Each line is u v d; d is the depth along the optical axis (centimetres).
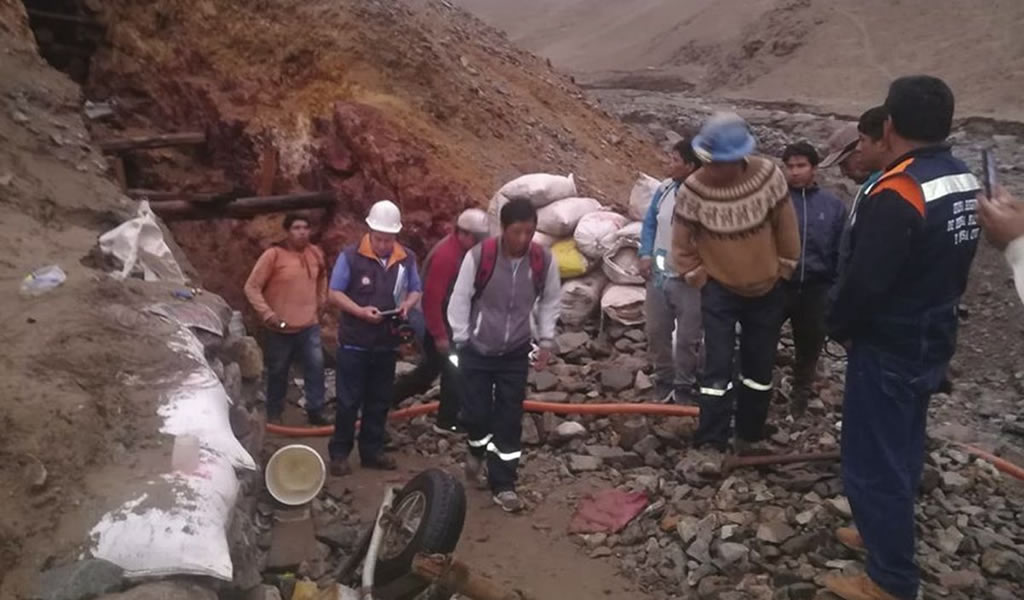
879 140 474
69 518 344
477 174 1070
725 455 661
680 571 562
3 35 878
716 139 584
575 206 922
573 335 865
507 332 612
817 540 564
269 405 782
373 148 1035
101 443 385
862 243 453
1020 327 1075
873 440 477
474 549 593
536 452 718
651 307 756
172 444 393
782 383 797
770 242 606
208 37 1170
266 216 1086
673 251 632
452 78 1198
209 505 360
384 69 1153
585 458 692
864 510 482
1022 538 591
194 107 1152
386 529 475
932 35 3397
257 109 1124
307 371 789
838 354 951
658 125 2517
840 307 469
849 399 486
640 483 655
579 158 1250
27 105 805
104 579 316
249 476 474
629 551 591
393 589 443
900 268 451
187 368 454
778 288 634
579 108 1469
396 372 856
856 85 3294
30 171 723
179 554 332
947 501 625
